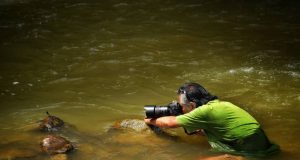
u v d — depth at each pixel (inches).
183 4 681.6
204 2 693.3
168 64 437.4
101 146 278.1
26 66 431.2
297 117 323.6
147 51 476.4
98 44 498.0
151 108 289.9
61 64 437.4
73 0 697.0
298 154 267.3
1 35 526.0
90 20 593.0
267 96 361.4
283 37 528.4
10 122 311.6
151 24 578.2
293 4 682.8
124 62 442.6
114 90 375.2
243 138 258.5
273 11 647.1
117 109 337.4
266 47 490.6
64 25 569.6
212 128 263.7
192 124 264.7
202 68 426.3
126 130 299.1
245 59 451.2
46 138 272.1
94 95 364.5
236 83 389.1
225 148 264.8
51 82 392.2
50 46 490.3
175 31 549.0
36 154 263.4
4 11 631.2
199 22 589.3
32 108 337.4
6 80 395.5
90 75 408.8
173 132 299.7
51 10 639.1
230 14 629.3
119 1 695.1
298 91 370.9
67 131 297.1
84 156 264.7
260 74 409.4
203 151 272.4
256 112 332.5
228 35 534.9
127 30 551.5
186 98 270.8
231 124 259.4
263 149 262.8
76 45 494.3
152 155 267.9
